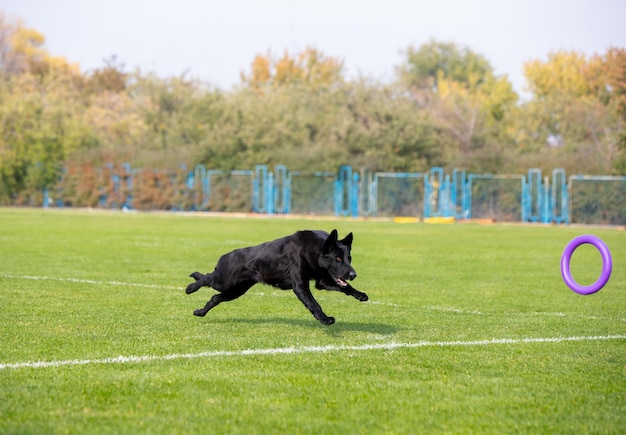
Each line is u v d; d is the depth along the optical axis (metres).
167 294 14.07
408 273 18.47
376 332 10.59
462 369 8.36
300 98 60.50
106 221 38.72
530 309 13.09
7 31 89.56
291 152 50.69
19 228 32.09
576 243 11.16
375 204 48.16
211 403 6.88
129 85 85.25
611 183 43.19
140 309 12.29
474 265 20.50
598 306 13.55
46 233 29.48
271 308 12.73
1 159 54.75
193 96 65.38
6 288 14.45
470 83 90.31
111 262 19.61
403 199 48.28
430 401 7.07
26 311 11.87
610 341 10.18
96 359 8.59
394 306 13.22
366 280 17.05
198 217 45.62
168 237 28.62
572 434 6.23
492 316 12.24
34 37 91.31
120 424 6.28
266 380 7.72
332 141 51.44
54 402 6.86
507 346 9.70
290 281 10.44
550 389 7.57
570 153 52.00
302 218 46.53
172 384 7.50
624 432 6.29
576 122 58.00
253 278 10.70
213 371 8.07
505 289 15.70
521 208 46.00
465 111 64.25
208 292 14.44
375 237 30.83
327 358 8.81
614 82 59.25
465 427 6.34
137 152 54.12
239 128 53.34
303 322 11.39
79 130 58.41
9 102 56.50
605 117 56.97
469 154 52.81
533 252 24.75
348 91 58.44
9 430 6.09
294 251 10.30
